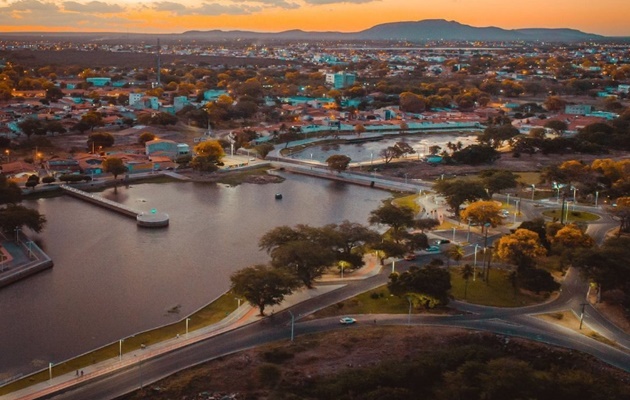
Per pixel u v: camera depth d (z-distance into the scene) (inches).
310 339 5428.2
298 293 6555.1
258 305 5979.3
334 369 4884.4
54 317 6097.4
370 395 4456.2
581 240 7342.5
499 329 5703.7
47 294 6673.2
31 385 4736.7
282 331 5644.7
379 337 5433.1
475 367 4719.5
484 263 7278.5
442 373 4808.1
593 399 4384.8
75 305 6402.6
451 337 5467.5
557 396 4429.1
